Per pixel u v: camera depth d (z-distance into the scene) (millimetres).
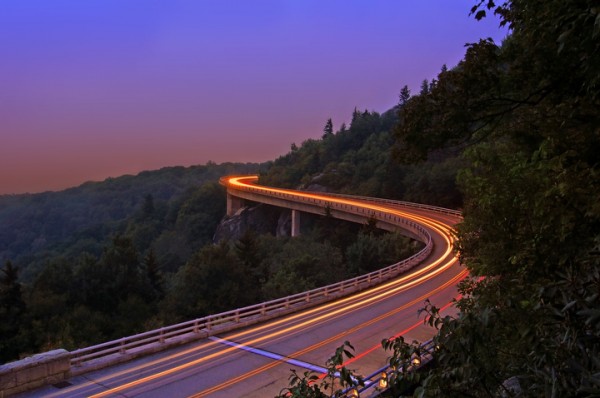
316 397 4262
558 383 3029
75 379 16078
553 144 5668
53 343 37031
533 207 5910
